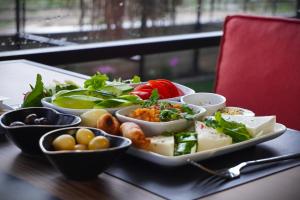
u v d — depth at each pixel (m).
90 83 0.94
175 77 2.00
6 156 0.78
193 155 0.72
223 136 0.78
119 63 1.76
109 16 1.72
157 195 0.67
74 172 0.69
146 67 1.87
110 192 0.67
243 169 0.75
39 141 0.73
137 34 1.82
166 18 1.90
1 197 0.65
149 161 0.74
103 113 0.80
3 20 1.49
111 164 0.72
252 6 2.25
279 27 1.42
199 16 2.04
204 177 0.72
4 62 1.41
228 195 0.67
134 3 1.78
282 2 2.35
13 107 0.97
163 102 0.86
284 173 0.74
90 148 0.70
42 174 0.72
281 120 1.38
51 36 1.60
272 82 1.40
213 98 0.95
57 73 1.31
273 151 0.82
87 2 1.65
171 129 0.79
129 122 0.78
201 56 2.07
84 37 1.67
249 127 0.82
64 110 0.83
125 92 0.91
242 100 1.47
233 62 1.50
